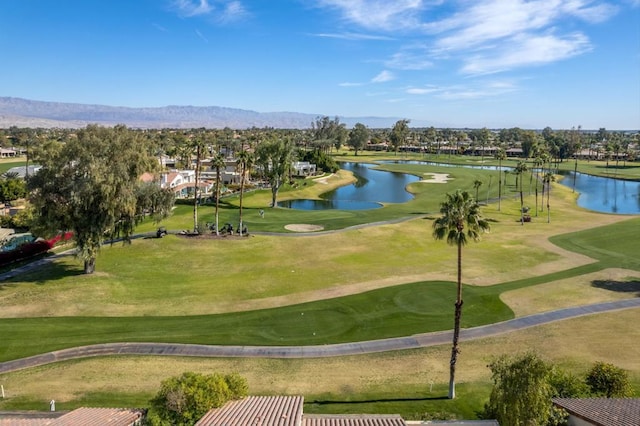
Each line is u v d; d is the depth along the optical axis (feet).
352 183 511.81
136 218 184.24
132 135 181.06
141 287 165.37
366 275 180.45
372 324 136.56
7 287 161.38
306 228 255.91
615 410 77.10
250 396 89.10
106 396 98.43
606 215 316.19
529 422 79.00
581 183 536.01
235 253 206.08
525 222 289.94
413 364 114.42
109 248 208.03
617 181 553.64
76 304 148.97
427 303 151.53
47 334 127.44
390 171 621.31
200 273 181.27
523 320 138.41
